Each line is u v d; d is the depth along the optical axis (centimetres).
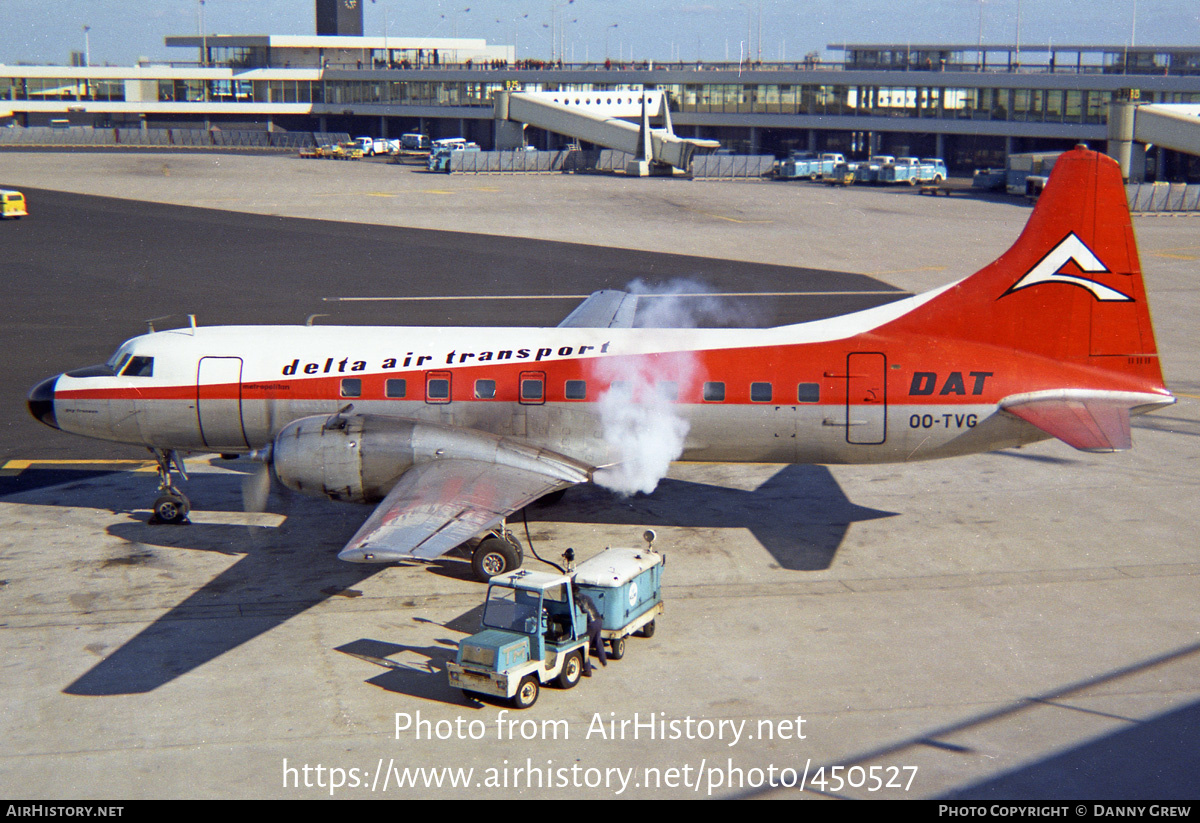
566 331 2330
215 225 7362
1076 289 2164
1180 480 2644
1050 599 1942
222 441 2311
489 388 2247
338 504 2470
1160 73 10425
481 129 16050
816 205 9038
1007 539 2250
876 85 12275
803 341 2242
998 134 11369
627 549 1828
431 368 2255
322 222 7600
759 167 12169
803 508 2462
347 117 17725
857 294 5200
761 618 1866
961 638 1783
